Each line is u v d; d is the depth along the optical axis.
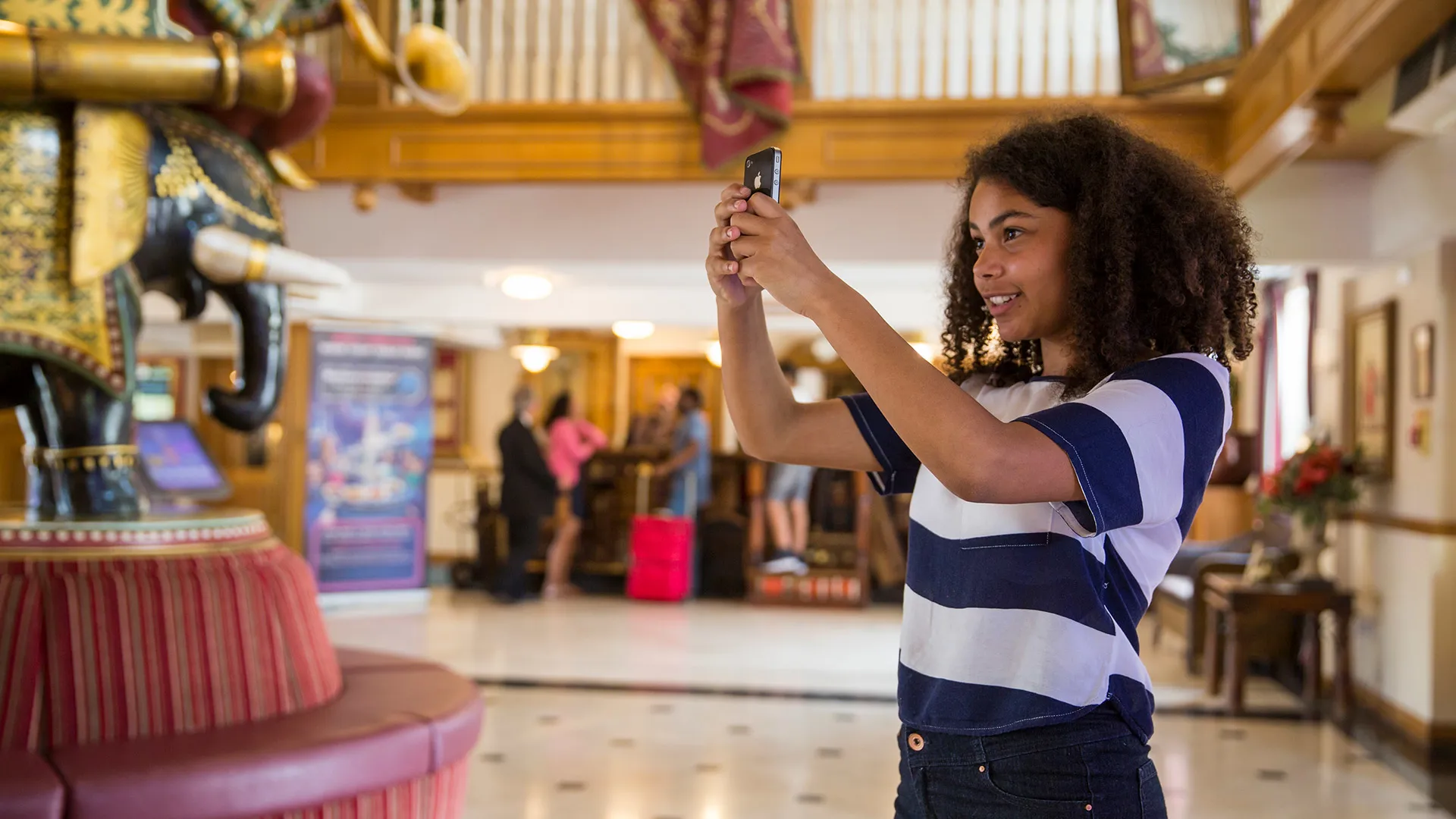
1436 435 5.98
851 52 6.10
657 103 6.09
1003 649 1.18
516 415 10.28
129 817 2.25
